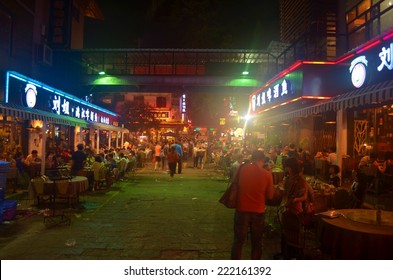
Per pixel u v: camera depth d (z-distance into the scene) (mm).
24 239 6773
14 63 17219
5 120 16016
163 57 27406
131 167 17594
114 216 8820
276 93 16266
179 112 51312
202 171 21453
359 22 14359
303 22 19359
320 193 7102
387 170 10727
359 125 14062
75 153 12109
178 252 6117
